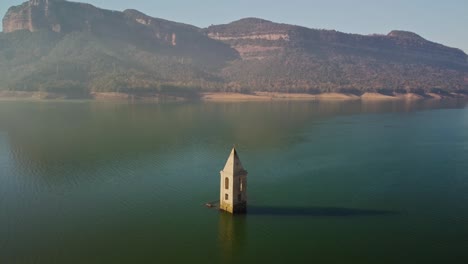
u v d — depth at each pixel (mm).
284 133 179250
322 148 145250
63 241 69312
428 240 69688
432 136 173125
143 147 144500
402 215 80312
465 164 121438
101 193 93375
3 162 121438
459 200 89000
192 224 75875
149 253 65250
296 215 79938
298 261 62906
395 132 184250
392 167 117562
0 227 74750
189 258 63906
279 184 100188
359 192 94250
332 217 79062
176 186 98562
